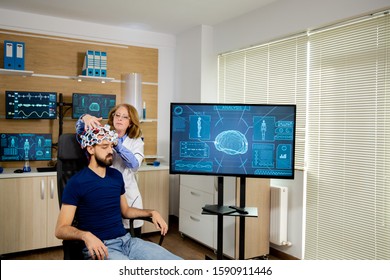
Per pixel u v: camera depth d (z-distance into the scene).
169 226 4.75
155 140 4.89
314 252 3.29
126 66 4.62
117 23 4.38
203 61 4.41
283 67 3.61
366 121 2.87
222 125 2.85
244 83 4.11
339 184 3.08
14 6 3.76
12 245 3.44
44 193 3.58
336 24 3.06
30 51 4.01
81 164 2.22
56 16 4.10
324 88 3.21
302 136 3.41
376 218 2.79
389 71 2.70
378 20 2.78
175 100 4.99
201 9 3.82
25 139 3.75
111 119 2.58
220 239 2.92
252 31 3.85
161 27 4.55
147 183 4.18
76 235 1.72
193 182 3.94
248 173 2.82
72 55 4.25
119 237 2.00
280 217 3.43
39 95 3.83
